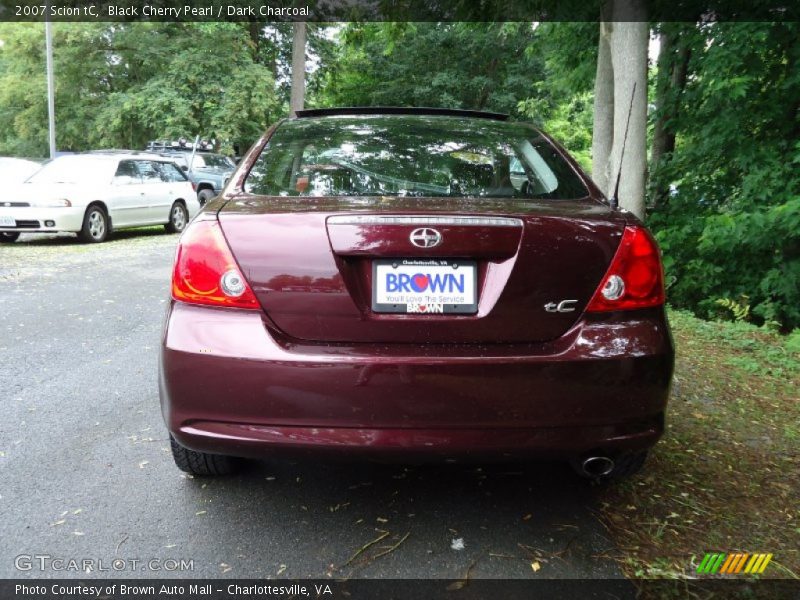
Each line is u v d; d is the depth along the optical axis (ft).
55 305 21.61
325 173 8.76
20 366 14.80
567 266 7.29
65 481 9.38
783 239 23.15
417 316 7.16
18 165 52.49
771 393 14.11
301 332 7.16
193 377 7.18
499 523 8.45
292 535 8.10
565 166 9.38
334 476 9.73
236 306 7.22
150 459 10.16
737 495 9.25
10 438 10.82
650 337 7.41
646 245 7.61
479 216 7.20
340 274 7.09
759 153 24.40
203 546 7.83
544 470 10.00
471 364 7.02
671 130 27.43
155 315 20.45
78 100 95.45
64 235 44.88
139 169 44.42
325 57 100.22
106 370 14.61
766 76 24.21
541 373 7.09
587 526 8.39
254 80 84.53
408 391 7.01
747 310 22.26
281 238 7.19
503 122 10.76
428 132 9.94
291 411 7.07
